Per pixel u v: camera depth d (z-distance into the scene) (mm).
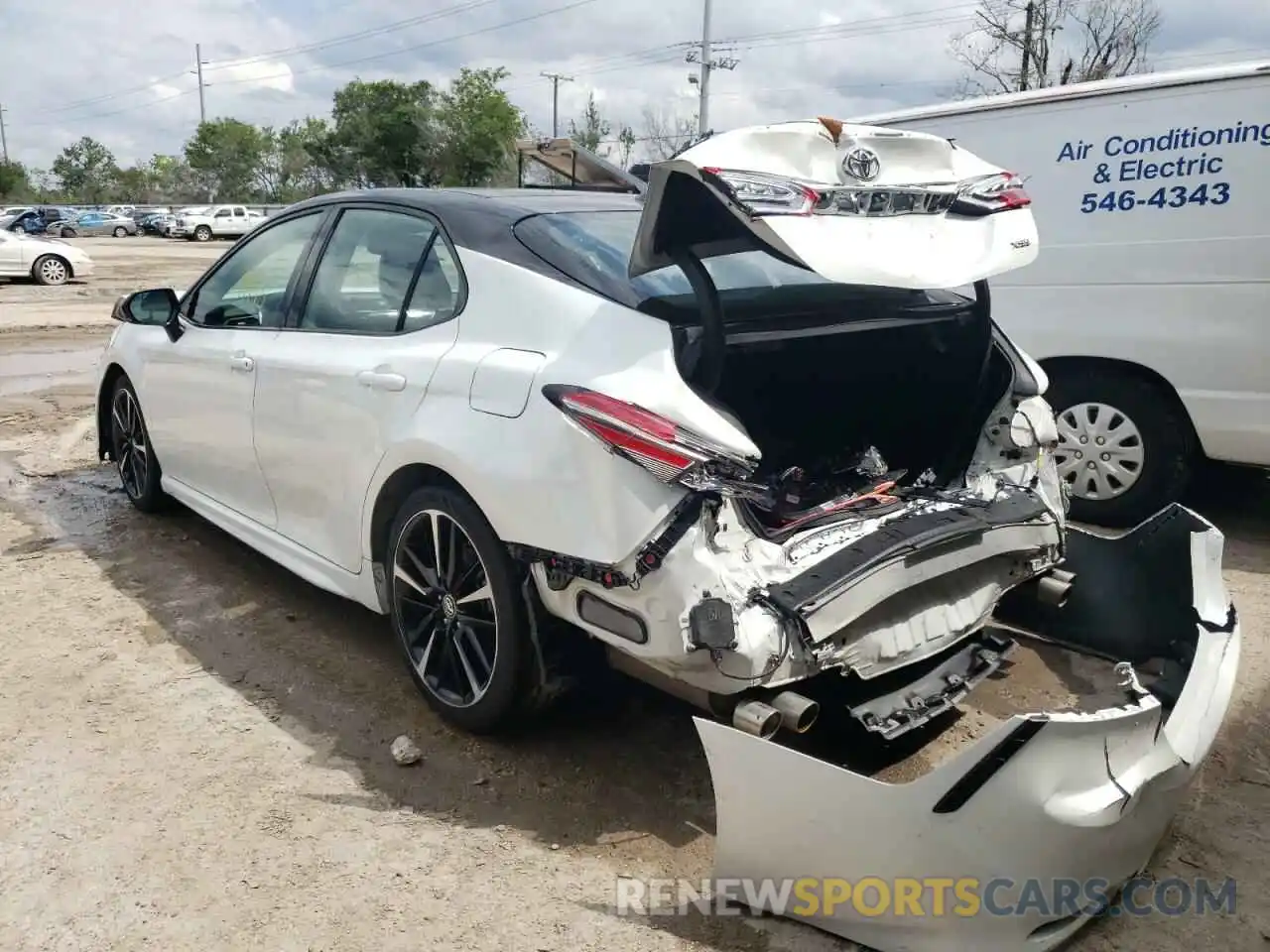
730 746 2428
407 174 63656
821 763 2322
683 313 2822
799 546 2668
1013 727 2178
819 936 2506
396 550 3406
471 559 3166
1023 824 2240
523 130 63406
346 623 4277
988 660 3133
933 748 2992
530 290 3061
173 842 2855
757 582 2543
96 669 3848
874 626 2729
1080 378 5523
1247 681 3840
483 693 3186
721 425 2555
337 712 3557
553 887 2695
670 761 3266
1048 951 2369
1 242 19938
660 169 2482
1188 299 5059
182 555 5027
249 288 4391
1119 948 2504
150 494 5438
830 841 2352
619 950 2471
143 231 52844
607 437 2596
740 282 3195
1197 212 5000
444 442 3049
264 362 3988
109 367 5516
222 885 2691
